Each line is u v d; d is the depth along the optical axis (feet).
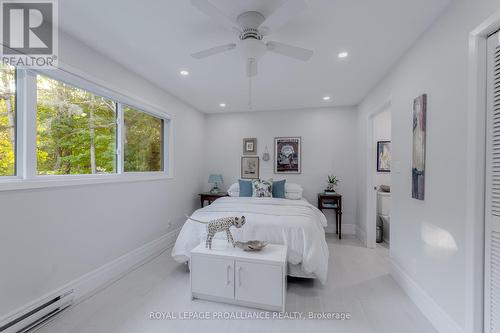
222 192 14.90
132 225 9.14
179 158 12.64
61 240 6.40
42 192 5.93
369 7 5.39
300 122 14.62
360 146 12.91
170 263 9.34
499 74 4.19
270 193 12.79
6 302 5.19
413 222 6.88
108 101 8.57
